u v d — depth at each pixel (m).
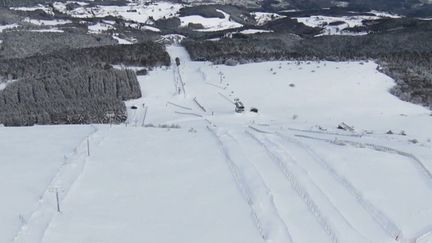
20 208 22.95
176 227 21.12
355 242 19.47
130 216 22.20
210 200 24.00
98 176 27.27
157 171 28.11
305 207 22.75
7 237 20.08
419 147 32.81
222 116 64.81
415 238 19.89
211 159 30.14
